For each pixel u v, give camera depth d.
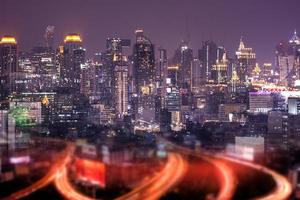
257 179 73.62
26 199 77.56
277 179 73.12
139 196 75.81
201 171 79.50
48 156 94.12
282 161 80.38
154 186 77.19
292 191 70.06
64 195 78.50
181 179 77.62
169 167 83.19
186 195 73.50
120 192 77.88
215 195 70.88
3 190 81.62
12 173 85.88
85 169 83.94
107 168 81.19
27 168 87.81
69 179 83.69
